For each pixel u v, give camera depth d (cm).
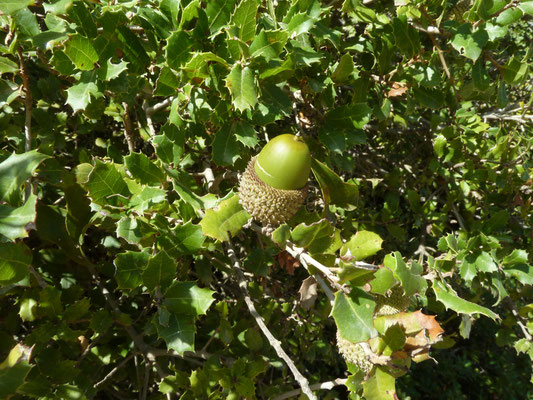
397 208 384
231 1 195
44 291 222
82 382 250
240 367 254
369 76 272
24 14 192
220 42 199
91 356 269
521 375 765
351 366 195
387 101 270
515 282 416
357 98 264
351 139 252
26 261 162
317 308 407
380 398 166
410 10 247
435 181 433
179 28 194
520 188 353
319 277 172
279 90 210
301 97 269
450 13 300
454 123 343
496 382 754
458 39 239
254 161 193
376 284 166
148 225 198
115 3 196
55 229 256
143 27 209
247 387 251
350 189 192
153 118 282
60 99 318
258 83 200
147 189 195
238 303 324
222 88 200
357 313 158
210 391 263
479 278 314
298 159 178
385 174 400
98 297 288
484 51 262
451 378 725
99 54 192
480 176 351
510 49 416
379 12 300
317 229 167
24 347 157
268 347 300
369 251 170
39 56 200
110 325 252
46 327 226
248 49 182
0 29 199
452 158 349
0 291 179
